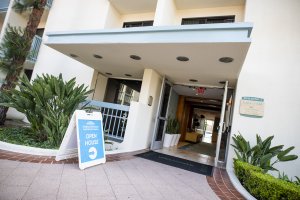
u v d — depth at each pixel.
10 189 2.06
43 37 8.06
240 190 3.17
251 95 4.69
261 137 4.47
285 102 4.48
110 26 7.13
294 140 4.28
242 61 3.86
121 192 2.48
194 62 4.43
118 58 5.10
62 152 3.27
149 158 4.66
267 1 5.05
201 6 6.25
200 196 2.79
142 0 6.58
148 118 5.72
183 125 11.33
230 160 4.59
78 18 7.51
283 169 4.23
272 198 2.75
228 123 5.61
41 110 3.83
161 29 3.66
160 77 6.20
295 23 4.77
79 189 2.35
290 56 4.64
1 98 5.02
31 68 8.87
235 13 5.91
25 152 3.35
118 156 4.31
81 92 4.34
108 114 5.58
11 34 5.33
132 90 7.68
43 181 2.40
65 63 7.39
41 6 5.45
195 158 5.66
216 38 3.26
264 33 4.89
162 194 2.64
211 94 8.05
